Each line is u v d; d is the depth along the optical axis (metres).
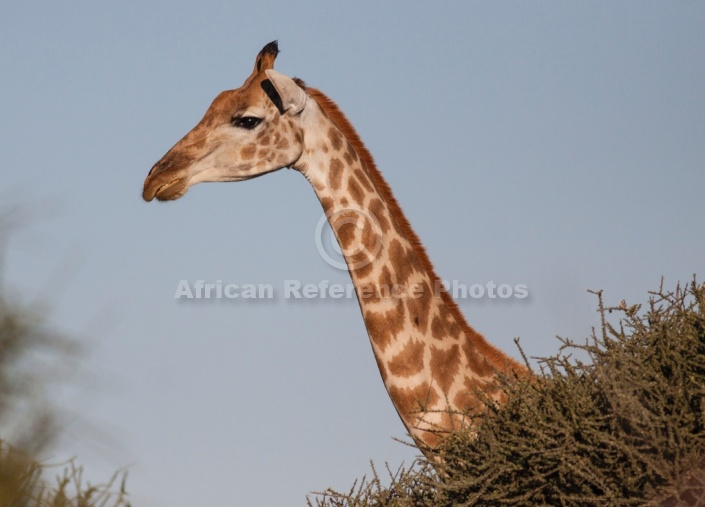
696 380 13.74
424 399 19.38
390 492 16.05
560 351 14.91
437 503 15.16
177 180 21.44
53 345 7.29
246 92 21.81
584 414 13.95
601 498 13.33
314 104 21.67
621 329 14.77
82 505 8.13
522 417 14.52
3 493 7.45
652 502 12.89
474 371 19.61
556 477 14.04
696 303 14.73
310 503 16.17
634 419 13.15
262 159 21.48
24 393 7.29
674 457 13.29
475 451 15.24
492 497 14.32
